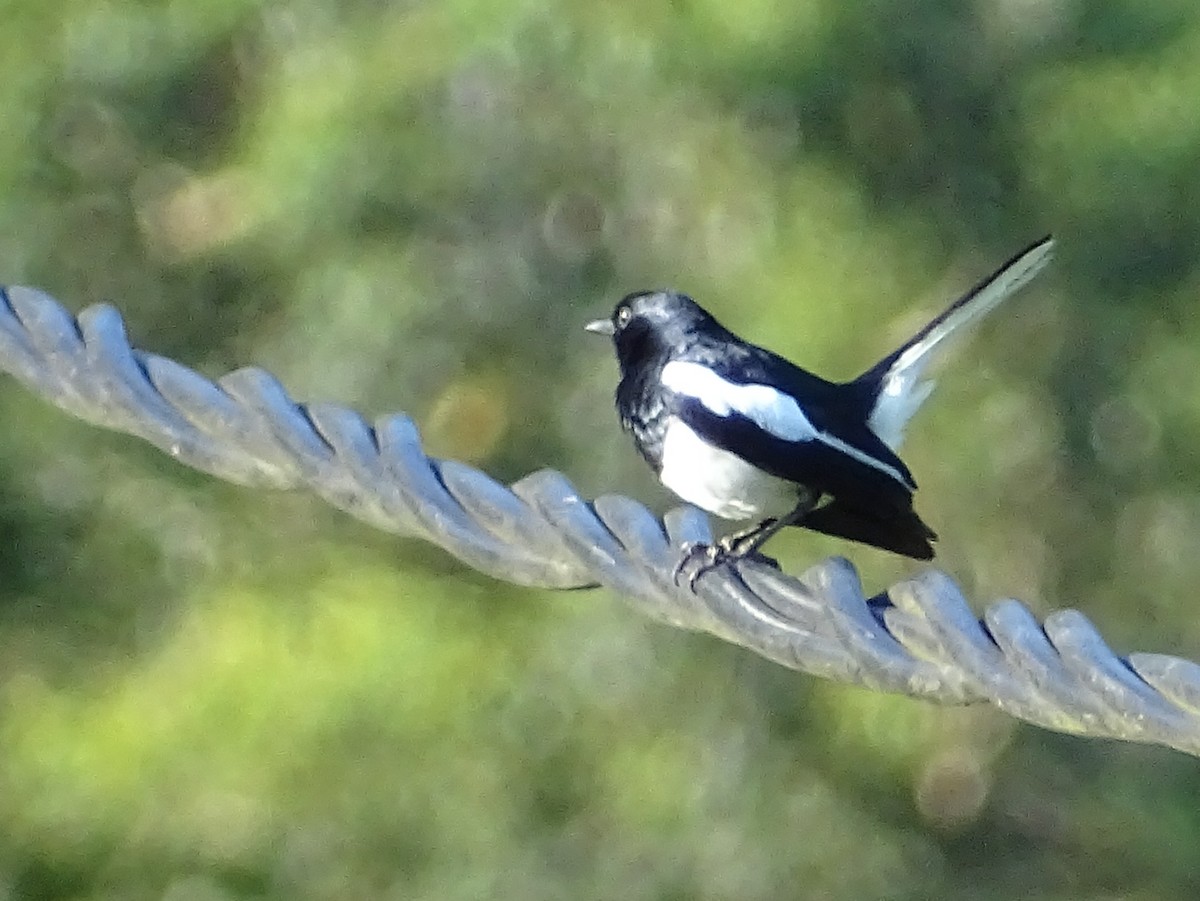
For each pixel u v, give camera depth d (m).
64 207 13.25
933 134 12.77
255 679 12.09
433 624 12.12
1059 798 13.15
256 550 12.77
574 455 12.29
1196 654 12.89
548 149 12.36
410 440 5.95
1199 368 12.97
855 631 5.36
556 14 12.29
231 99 13.42
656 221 12.41
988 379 12.84
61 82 13.29
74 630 12.83
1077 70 13.17
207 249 13.01
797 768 12.27
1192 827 13.09
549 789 12.05
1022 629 5.12
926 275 12.59
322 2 13.09
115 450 12.93
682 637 12.09
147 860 11.99
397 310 12.16
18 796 12.20
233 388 6.05
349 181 12.24
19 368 6.13
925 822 12.70
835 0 12.61
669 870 11.95
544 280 12.36
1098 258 13.02
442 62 12.38
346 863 11.91
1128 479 12.99
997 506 12.77
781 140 12.46
